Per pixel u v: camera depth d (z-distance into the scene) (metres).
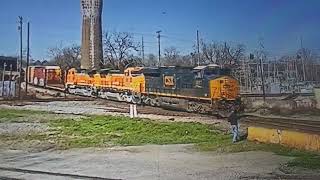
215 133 23.08
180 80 40.62
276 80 62.59
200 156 15.04
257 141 18.31
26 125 27.48
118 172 12.20
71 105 47.94
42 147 18.09
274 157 14.09
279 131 16.95
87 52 65.81
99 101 53.59
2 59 93.50
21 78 71.19
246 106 38.62
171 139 20.59
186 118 33.09
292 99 40.66
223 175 11.47
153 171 12.29
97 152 16.52
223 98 36.22
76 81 62.69
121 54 89.75
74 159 14.78
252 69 62.97
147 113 37.44
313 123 23.66
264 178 10.95
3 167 13.16
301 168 12.02
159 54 81.94
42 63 106.50
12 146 18.39
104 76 56.00
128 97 49.62
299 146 15.72
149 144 18.92
